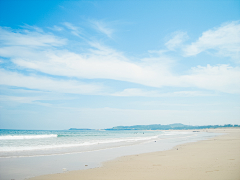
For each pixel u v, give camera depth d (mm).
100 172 10352
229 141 30938
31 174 10016
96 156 16438
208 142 30641
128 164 12695
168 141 36000
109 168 11438
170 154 17250
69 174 9930
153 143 31312
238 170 9734
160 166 11695
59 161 13891
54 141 33906
